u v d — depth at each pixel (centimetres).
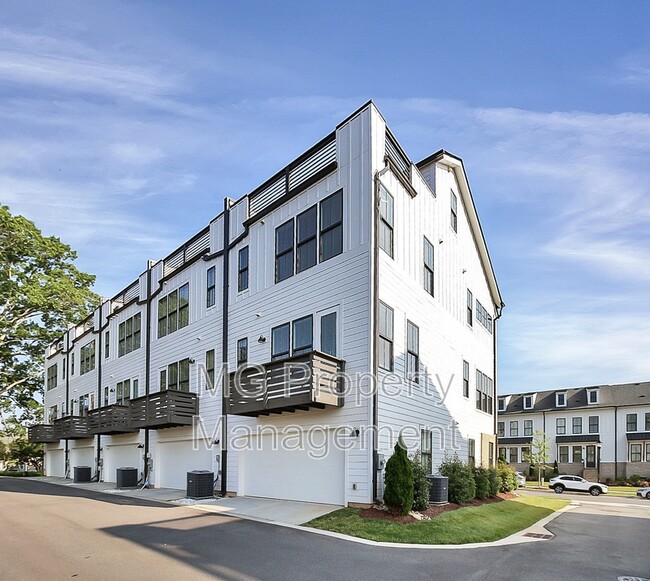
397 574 727
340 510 1144
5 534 977
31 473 3569
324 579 690
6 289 3209
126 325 2461
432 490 1282
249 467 1516
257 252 1605
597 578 771
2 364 3634
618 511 1817
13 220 3183
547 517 1525
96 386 2722
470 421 1955
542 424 4491
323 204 1383
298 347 1394
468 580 719
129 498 1595
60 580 665
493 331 2458
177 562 754
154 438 2023
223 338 1697
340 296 1288
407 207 1480
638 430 4009
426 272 1606
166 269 2170
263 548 850
